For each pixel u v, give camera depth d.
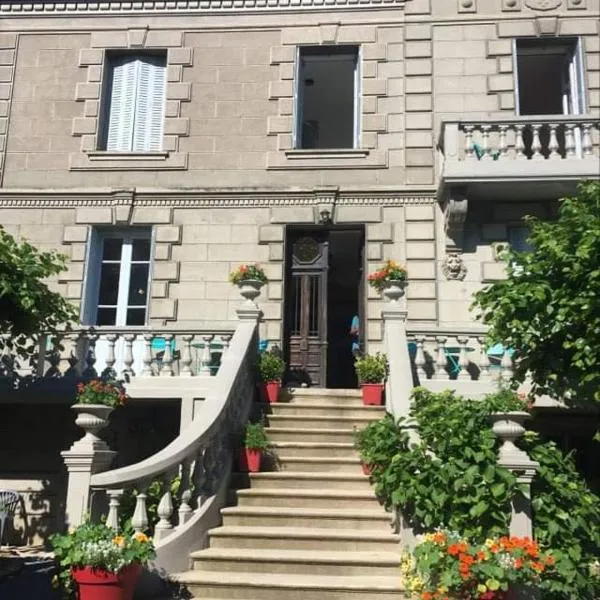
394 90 12.70
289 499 7.77
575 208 6.94
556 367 6.98
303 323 12.28
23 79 13.38
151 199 12.65
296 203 12.45
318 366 12.08
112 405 8.42
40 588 6.95
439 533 6.00
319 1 13.12
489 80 12.47
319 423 9.38
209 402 8.00
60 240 12.65
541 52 12.90
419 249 11.92
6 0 13.58
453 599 5.59
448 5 12.84
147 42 13.30
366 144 12.52
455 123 11.38
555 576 5.97
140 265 12.78
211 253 12.40
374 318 11.77
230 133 12.83
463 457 6.55
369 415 9.62
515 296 6.76
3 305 8.73
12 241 9.03
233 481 8.11
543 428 10.58
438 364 9.93
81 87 13.23
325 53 13.18
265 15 13.21
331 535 7.05
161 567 6.45
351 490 7.96
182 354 10.45
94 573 5.62
